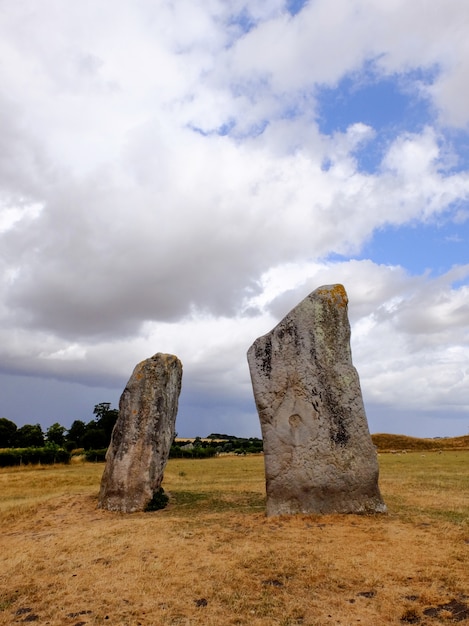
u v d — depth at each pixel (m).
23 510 15.15
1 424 59.72
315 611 6.69
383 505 11.75
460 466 27.30
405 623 6.30
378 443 61.84
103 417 61.59
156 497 15.10
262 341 13.17
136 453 15.16
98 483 24.19
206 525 11.18
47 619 6.76
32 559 9.36
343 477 11.80
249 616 6.59
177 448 47.75
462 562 8.14
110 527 11.45
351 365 12.61
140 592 7.44
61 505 15.59
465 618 6.28
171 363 16.47
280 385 12.59
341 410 12.20
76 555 9.37
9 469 33.91
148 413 15.55
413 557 8.47
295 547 9.20
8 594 7.71
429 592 7.07
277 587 7.50
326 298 12.99
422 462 31.56
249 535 10.16
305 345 12.71
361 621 6.38
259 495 16.47
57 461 38.03
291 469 12.02
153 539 10.04
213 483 21.02
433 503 13.06
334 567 8.16
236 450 59.62
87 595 7.45
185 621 6.49
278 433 12.31
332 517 11.30
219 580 7.78
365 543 9.34
